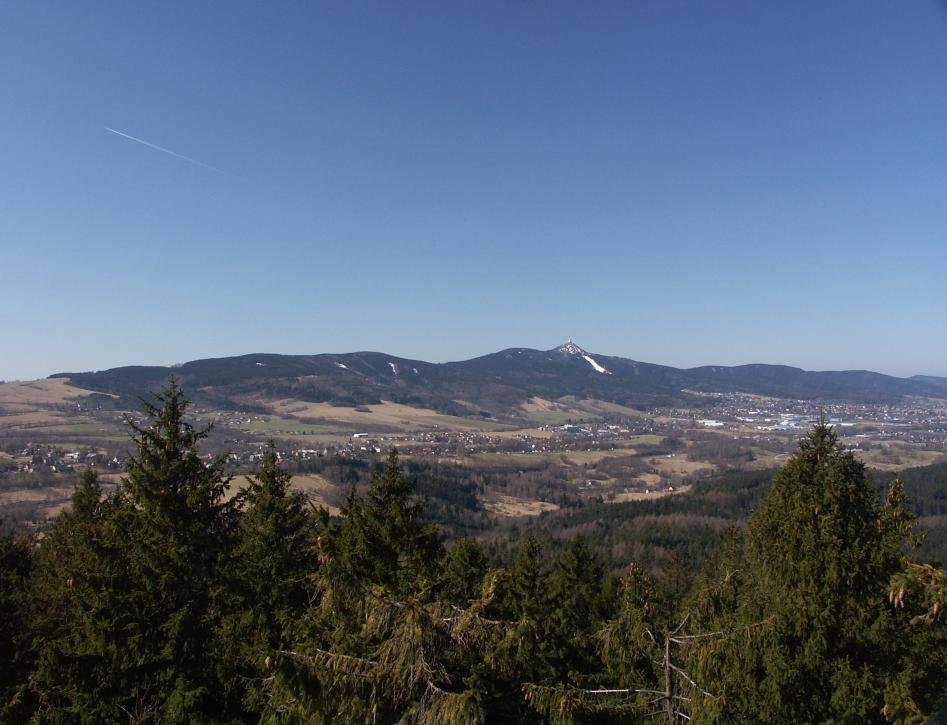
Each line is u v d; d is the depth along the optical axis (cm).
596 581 3572
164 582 1833
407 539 1839
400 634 990
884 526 1491
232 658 1772
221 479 2169
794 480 1569
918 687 1495
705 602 1380
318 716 966
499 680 1214
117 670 1766
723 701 1123
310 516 2042
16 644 2167
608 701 1195
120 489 2197
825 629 1458
